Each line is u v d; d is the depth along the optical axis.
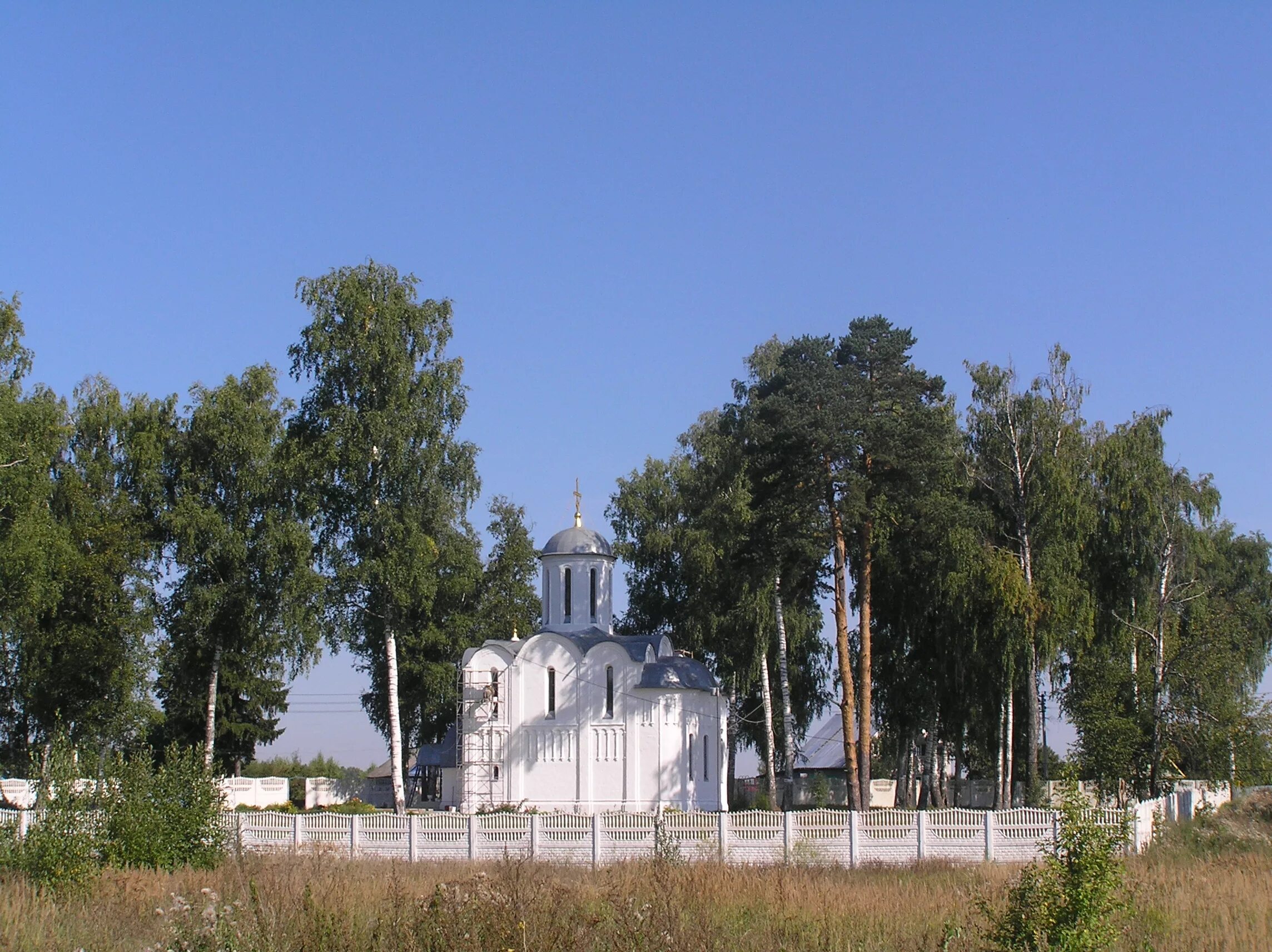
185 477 56.81
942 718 62.06
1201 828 37.44
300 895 20.58
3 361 47.84
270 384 59.62
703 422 72.75
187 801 29.23
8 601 47.19
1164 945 19.30
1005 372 55.16
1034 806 49.56
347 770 96.44
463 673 63.88
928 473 49.91
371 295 55.25
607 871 28.58
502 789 62.41
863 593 51.03
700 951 16.95
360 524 53.75
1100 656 52.44
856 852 35.38
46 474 46.94
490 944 15.80
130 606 54.91
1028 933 18.00
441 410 55.38
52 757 28.62
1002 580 50.00
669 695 61.62
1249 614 71.69
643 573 73.19
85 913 21.28
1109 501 53.88
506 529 81.38
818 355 51.38
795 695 68.06
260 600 56.66
